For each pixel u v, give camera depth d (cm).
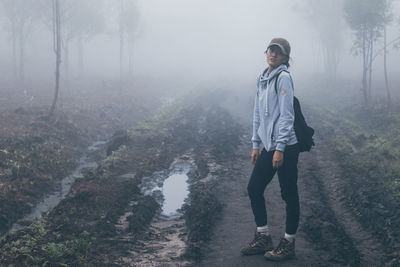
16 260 413
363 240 461
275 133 312
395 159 866
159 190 768
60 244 440
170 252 443
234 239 466
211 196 653
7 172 880
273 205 598
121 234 521
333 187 699
